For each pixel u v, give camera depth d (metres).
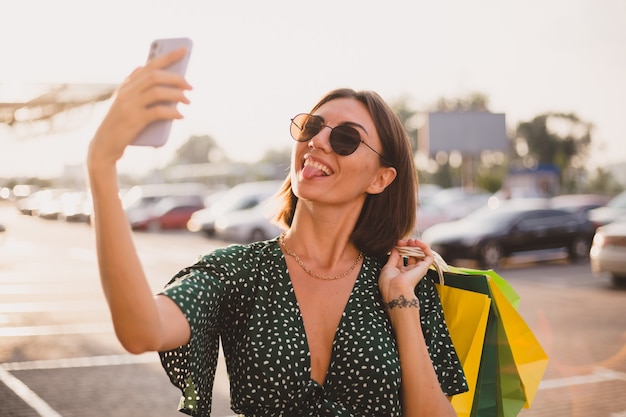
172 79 1.12
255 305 1.65
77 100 13.13
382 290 1.75
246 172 58.53
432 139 42.66
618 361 6.76
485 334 1.89
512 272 14.70
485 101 67.25
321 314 1.70
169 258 18.05
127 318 1.23
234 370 1.64
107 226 1.17
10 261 17.42
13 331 8.44
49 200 43.16
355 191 1.74
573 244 16.28
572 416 5.18
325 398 1.63
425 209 21.27
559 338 7.81
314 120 1.75
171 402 5.51
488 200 28.25
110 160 1.15
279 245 1.78
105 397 5.64
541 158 72.19
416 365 1.68
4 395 5.71
